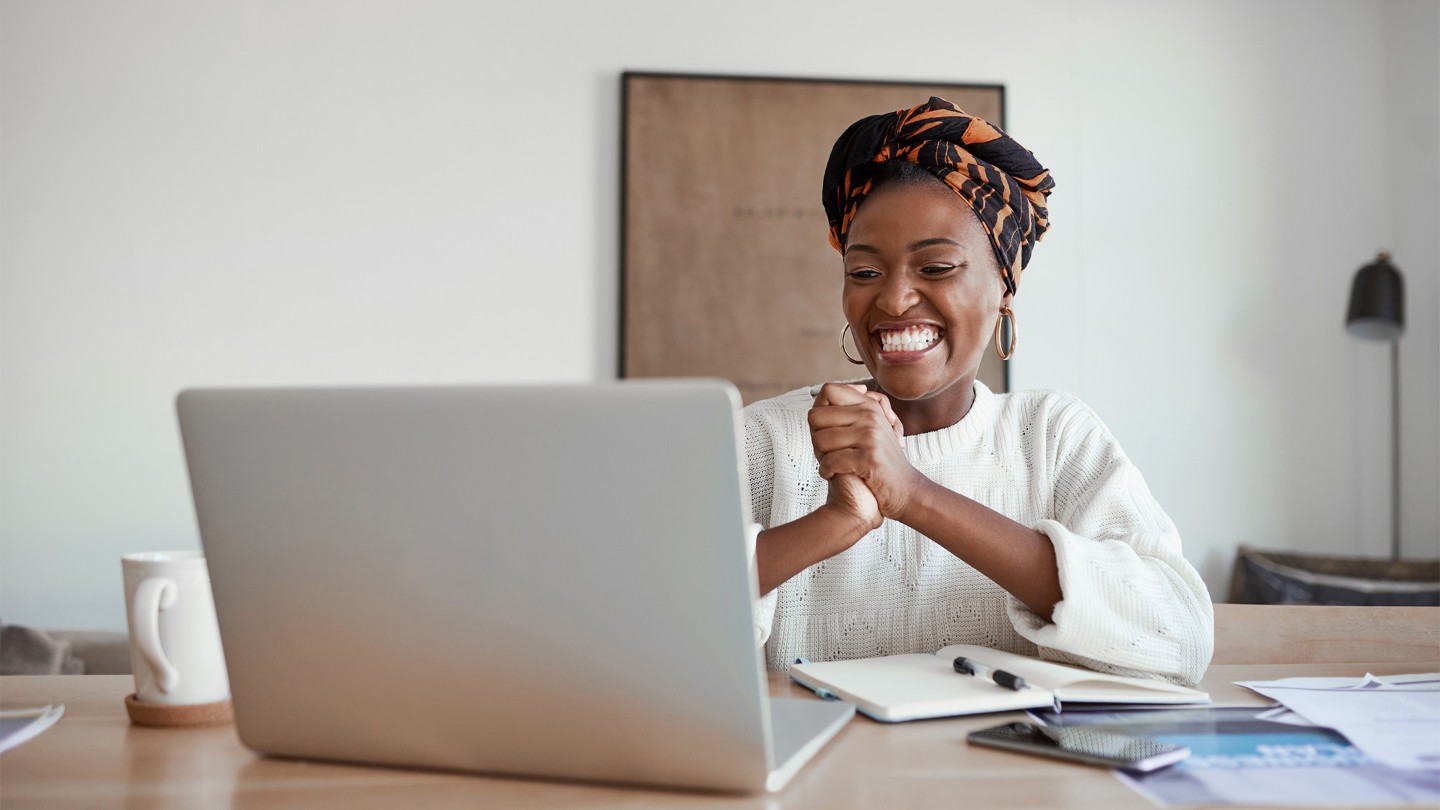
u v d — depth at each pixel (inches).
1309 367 122.8
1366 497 122.6
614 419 22.2
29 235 113.0
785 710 29.9
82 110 113.7
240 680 26.2
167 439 113.3
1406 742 27.0
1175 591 36.9
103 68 114.0
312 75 115.3
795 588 46.8
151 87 114.2
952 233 44.5
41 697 34.6
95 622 112.0
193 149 114.3
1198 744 27.2
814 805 22.6
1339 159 124.0
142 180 113.9
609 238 116.8
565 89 117.0
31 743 28.5
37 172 113.3
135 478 113.0
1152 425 121.1
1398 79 122.5
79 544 112.2
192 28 114.7
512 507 23.1
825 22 119.0
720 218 116.6
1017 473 48.1
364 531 24.2
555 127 116.8
